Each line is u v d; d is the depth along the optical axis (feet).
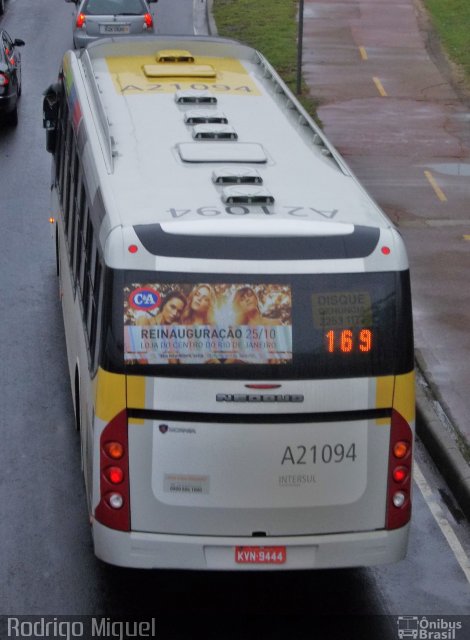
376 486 38.17
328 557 38.37
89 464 40.60
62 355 62.49
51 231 81.00
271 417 37.04
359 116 114.62
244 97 54.95
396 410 37.65
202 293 36.42
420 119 114.32
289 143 47.88
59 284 70.13
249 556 38.09
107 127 45.52
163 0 163.02
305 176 43.21
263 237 36.63
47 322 66.64
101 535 38.06
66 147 60.54
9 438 53.67
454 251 79.05
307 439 37.35
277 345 36.73
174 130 48.42
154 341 36.45
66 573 43.14
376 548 38.55
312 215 38.19
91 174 43.68
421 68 134.62
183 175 42.22
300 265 36.68
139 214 37.65
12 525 46.50
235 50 64.64
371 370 37.22
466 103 121.19
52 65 128.88
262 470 37.40
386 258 37.11
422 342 63.72
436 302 69.56
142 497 37.47
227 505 37.58
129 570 43.45
